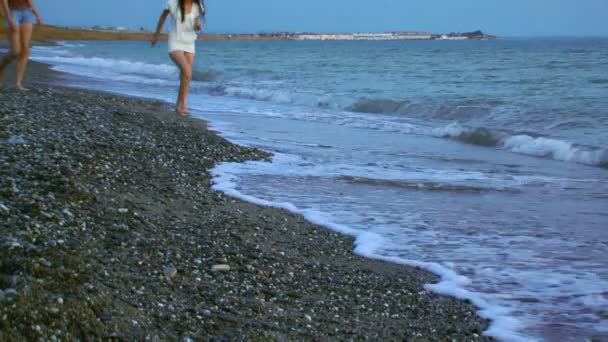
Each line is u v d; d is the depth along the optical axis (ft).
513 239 21.21
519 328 14.33
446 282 17.25
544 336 13.89
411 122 53.42
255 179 28.76
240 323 13.28
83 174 23.31
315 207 24.82
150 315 12.68
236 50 291.79
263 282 16.26
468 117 55.62
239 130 43.73
